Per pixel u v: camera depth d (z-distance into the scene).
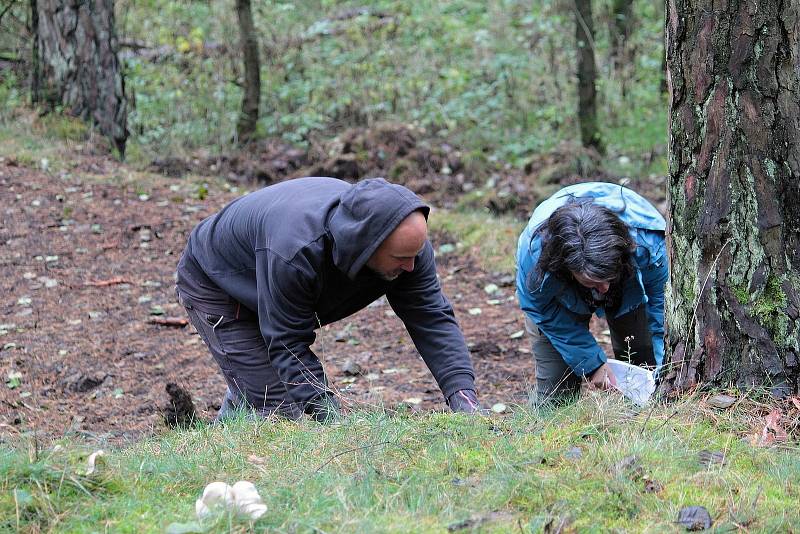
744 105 3.45
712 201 3.54
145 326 7.14
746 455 3.21
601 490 2.91
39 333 6.92
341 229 3.58
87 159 10.90
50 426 5.43
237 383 4.40
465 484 3.03
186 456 3.56
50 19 11.46
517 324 7.18
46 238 8.77
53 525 2.79
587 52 11.26
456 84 13.16
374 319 7.41
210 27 15.66
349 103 12.80
